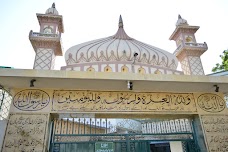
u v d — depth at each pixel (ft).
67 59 56.24
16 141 19.26
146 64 54.39
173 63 60.44
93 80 20.68
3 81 20.21
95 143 21.13
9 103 22.00
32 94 21.76
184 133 23.63
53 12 80.23
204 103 24.72
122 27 70.69
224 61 69.26
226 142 22.67
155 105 23.44
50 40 67.21
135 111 22.62
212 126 23.36
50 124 21.35
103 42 60.08
